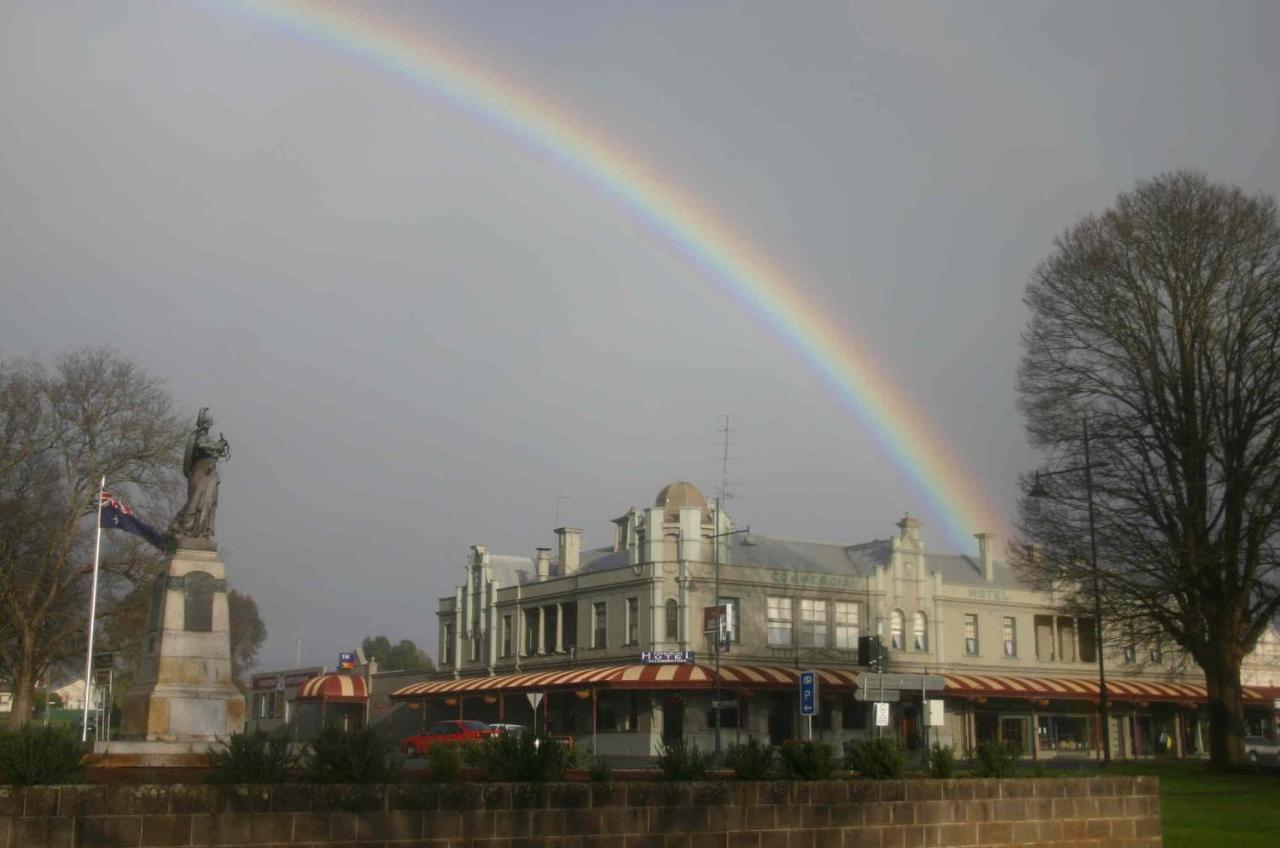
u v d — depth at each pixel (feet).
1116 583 155.74
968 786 68.28
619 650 244.22
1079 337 165.99
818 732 239.50
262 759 53.78
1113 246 162.50
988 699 262.26
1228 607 156.15
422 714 297.12
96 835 47.57
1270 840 82.69
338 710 324.39
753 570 245.65
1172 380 157.89
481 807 54.60
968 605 275.80
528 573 300.61
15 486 206.08
